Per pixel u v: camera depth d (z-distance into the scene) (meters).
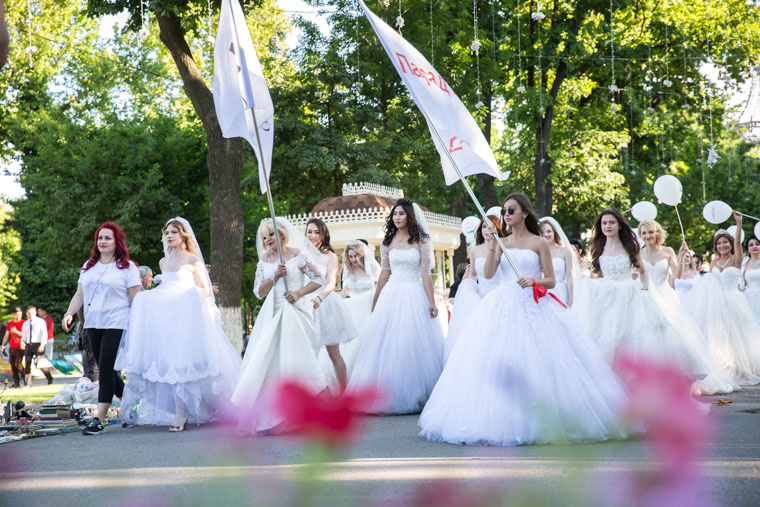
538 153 27.75
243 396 6.97
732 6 31.17
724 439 5.76
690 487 2.04
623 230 8.80
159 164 29.95
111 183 29.34
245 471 4.89
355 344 10.60
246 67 7.15
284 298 7.49
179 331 8.12
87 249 29.69
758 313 13.34
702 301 12.10
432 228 21.17
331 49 26.17
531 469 4.70
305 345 7.23
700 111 32.28
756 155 38.88
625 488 3.90
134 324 8.17
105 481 4.97
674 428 2.04
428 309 9.30
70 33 34.50
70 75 36.09
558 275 8.89
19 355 19.20
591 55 28.44
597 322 8.69
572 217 30.09
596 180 28.56
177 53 16.80
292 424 1.78
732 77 31.00
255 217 33.19
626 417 2.15
